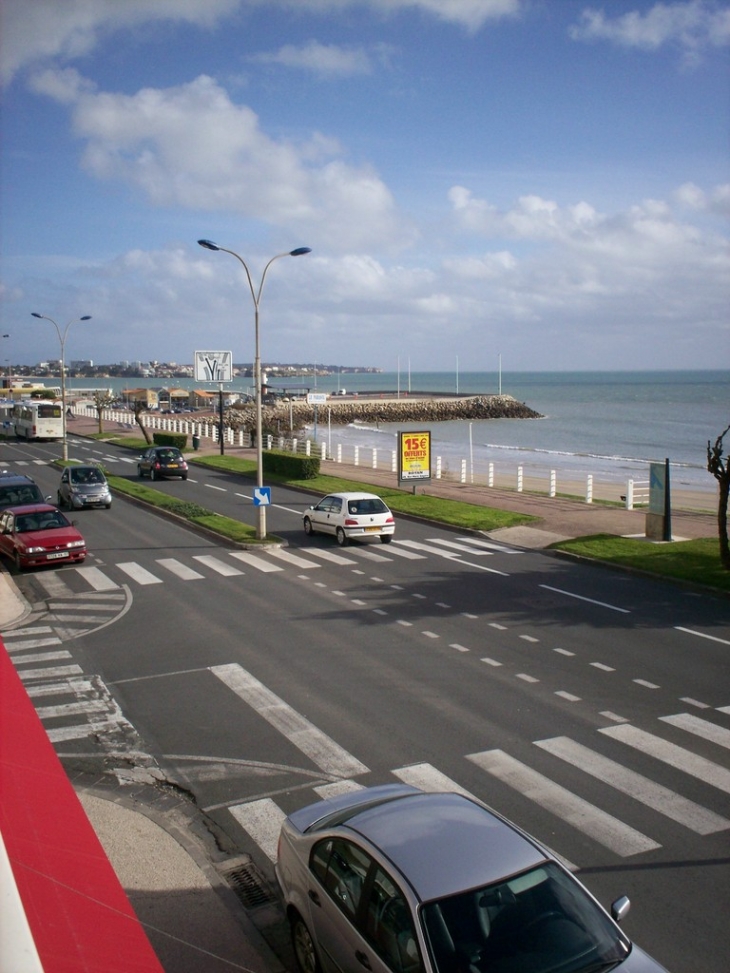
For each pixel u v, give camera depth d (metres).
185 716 12.23
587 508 31.20
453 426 116.19
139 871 8.26
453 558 23.69
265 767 10.52
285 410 120.50
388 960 5.38
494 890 5.49
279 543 25.73
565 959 5.18
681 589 19.84
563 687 13.23
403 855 5.77
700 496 39.91
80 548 22.92
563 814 9.16
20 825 4.10
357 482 40.00
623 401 174.50
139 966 3.54
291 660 14.72
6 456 58.41
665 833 8.77
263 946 7.18
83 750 11.12
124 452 60.62
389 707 12.44
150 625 17.12
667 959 6.76
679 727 11.62
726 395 198.12
